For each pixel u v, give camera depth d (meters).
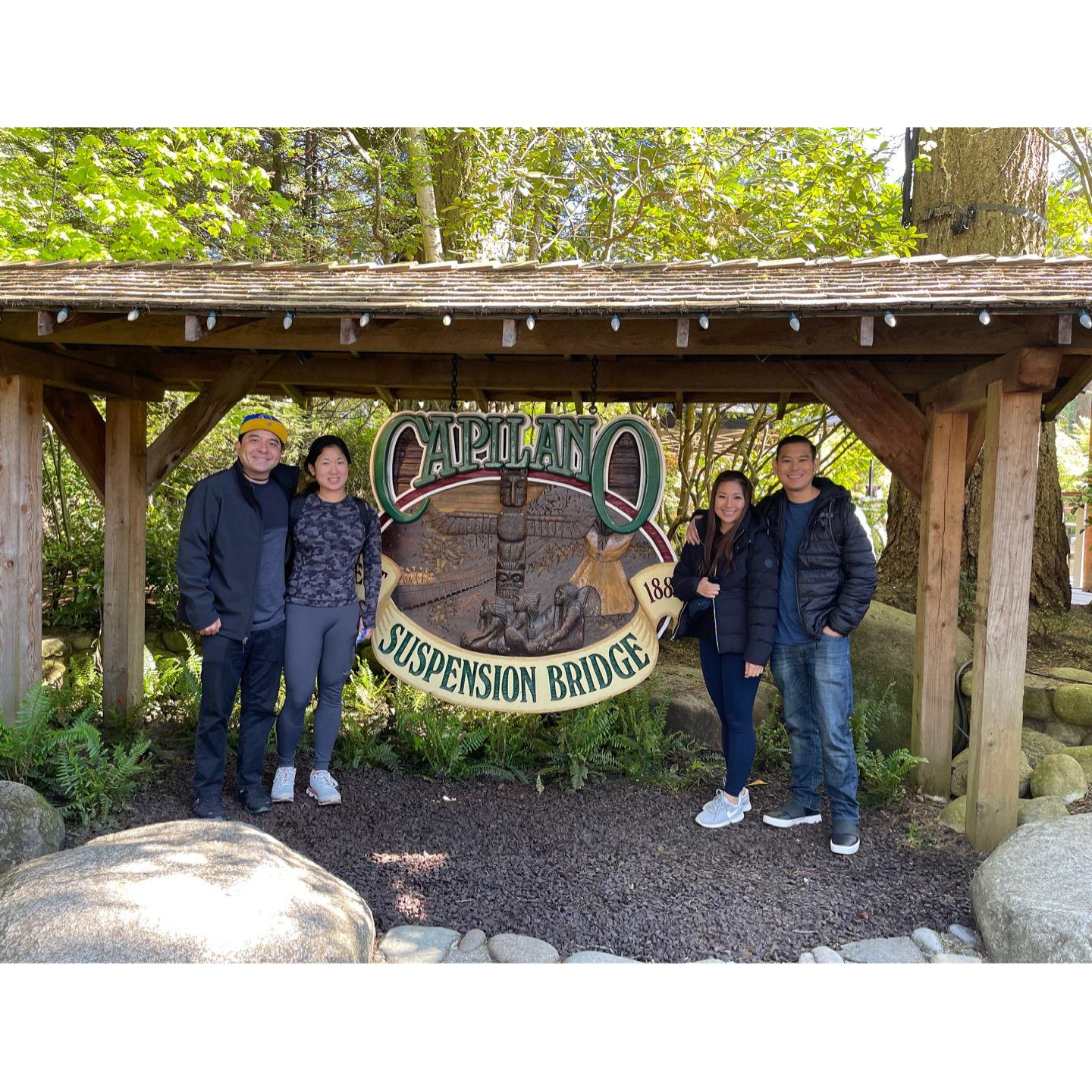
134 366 5.15
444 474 4.74
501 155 7.36
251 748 4.25
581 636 4.70
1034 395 3.78
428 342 3.97
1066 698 5.13
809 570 3.96
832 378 4.64
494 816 4.36
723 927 3.34
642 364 5.00
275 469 4.29
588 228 8.18
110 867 2.89
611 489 4.66
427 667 4.75
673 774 4.87
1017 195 6.40
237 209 9.04
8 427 4.35
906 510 6.81
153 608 6.79
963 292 3.52
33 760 4.18
